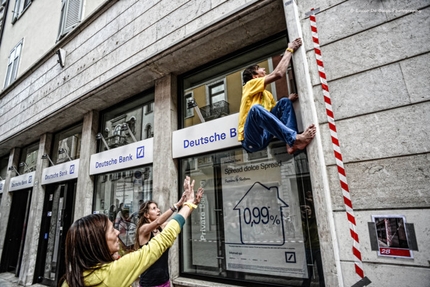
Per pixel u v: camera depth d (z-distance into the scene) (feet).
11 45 35.09
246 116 9.70
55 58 23.24
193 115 14.52
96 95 17.89
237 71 13.41
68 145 22.61
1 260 25.46
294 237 9.66
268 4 10.59
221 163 12.32
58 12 26.73
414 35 7.59
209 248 11.94
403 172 7.01
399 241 6.71
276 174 10.59
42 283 20.24
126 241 15.44
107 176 17.81
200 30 12.39
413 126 7.13
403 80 7.50
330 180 8.01
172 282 11.92
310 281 9.00
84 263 4.17
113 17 18.11
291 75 11.18
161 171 13.70
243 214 11.18
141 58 15.21
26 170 27.14
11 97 29.27
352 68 8.37
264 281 10.04
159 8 15.07
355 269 7.11
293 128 9.03
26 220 24.36
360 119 7.92
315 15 9.48
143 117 17.11
